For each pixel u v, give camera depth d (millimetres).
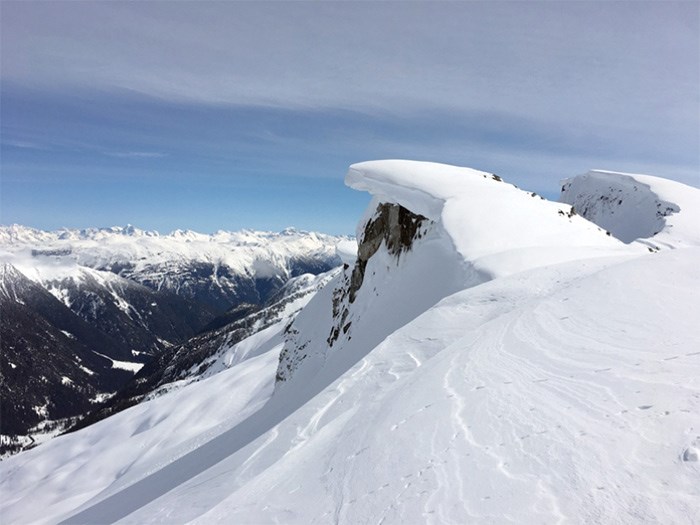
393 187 35406
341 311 45156
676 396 4957
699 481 3404
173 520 7715
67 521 25906
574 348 7859
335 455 6969
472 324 13289
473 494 4227
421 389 7980
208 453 26203
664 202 90812
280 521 5465
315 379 31766
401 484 4953
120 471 68688
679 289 10094
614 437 4438
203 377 170375
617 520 3273
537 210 29203
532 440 4895
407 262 32344
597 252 22219
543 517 3572
